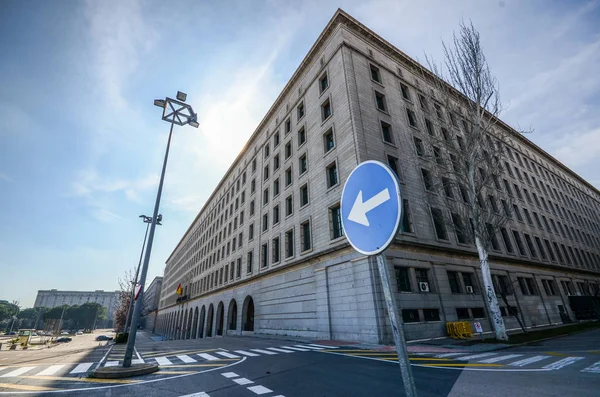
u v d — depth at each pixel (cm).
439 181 1923
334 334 1648
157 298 11262
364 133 1900
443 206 2050
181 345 1680
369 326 1434
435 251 1819
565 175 4853
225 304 3459
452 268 1875
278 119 3134
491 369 676
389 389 543
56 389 592
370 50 2462
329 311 1720
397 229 196
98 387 605
